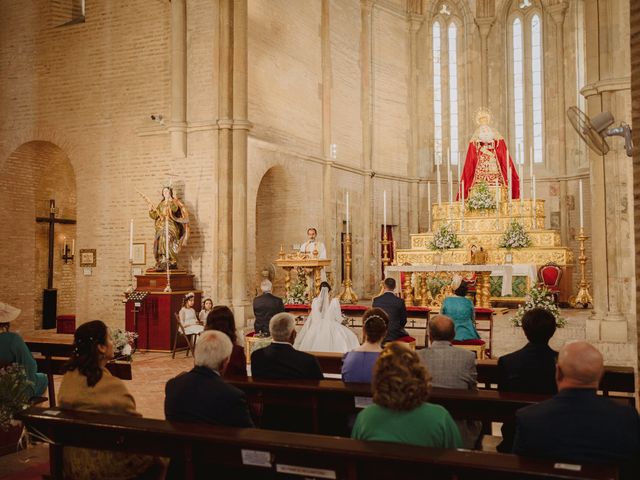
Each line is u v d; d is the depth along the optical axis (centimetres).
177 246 1534
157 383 1066
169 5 1656
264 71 1773
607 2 1132
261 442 349
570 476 289
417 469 325
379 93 2469
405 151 2598
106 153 1714
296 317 1370
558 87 2556
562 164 2536
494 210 2019
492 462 306
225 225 1566
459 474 313
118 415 419
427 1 2666
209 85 1593
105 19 1734
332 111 2166
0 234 1811
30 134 1808
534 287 1341
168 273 1470
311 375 570
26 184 1880
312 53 2053
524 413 340
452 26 2684
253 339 1033
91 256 1714
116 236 1691
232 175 1587
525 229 1902
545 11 2595
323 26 2122
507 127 2655
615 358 1102
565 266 1858
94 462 436
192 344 1365
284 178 1930
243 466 370
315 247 1505
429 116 2664
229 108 1584
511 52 2664
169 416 425
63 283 2044
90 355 463
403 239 2567
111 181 1703
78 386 458
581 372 333
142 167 1669
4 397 589
